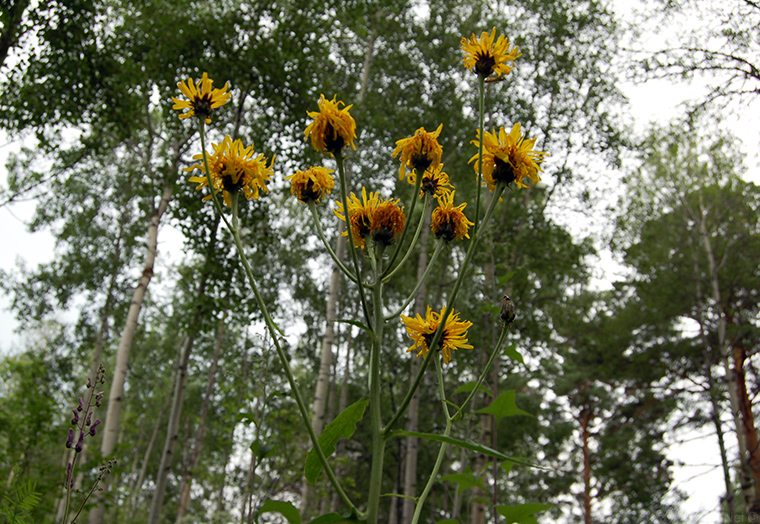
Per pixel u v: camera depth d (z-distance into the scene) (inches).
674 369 497.0
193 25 319.3
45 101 296.7
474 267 323.6
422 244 367.6
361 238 50.1
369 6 383.9
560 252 370.0
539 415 487.5
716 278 434.6
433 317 55.9
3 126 288.4
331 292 353.4
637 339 515.2
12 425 234.8
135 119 342.0
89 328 528.7
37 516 175.9
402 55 419.2
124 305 524.7
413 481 333.4
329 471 36.9
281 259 520.1
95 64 296.0
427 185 53.4
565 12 382.9
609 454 554.3
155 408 710.5
